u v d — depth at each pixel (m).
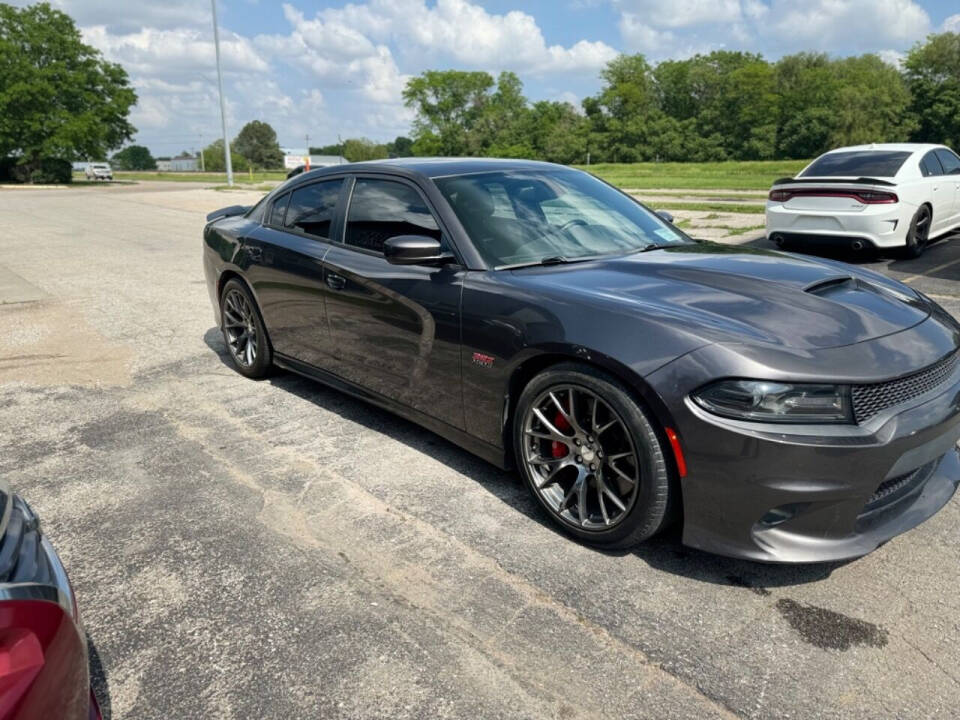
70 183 47.56
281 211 4.35
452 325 3.03
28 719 1.32
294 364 4.30
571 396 2.63
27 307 7.06
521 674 2.05
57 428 3.95
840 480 2.20
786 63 86.62
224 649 2.17
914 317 2.63
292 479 3.28
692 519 2.38
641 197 19.27
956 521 2.85
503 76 91.75
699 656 2.11
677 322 2.41
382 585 2.47
